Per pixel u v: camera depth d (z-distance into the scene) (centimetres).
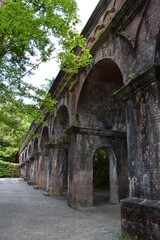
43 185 2166
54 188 1598
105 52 823
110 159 1232
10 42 678
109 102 1143
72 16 685
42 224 740
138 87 569
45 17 643
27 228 686
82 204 1045
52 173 1612
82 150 1095
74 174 1057
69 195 1125
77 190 1052
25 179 3494
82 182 1066
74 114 1129
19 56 789
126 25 688
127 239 531
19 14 582
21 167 4459
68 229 677
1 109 915
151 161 496
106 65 913
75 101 1135
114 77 1002
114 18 736
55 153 1631
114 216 880
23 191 1917
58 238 584
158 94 495
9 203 1203
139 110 561
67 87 1283
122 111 1198
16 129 991
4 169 4438
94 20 990
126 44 675
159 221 429
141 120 550
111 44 781
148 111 524
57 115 1535
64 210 1003
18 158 5428
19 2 563
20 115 971
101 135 1153
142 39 592
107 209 1034
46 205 1152
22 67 828
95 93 1095
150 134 509
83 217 859
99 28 916
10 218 824
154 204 457
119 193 1157
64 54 780
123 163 1193
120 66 702
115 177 1176
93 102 1120
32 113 890
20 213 926
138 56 601
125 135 1198
